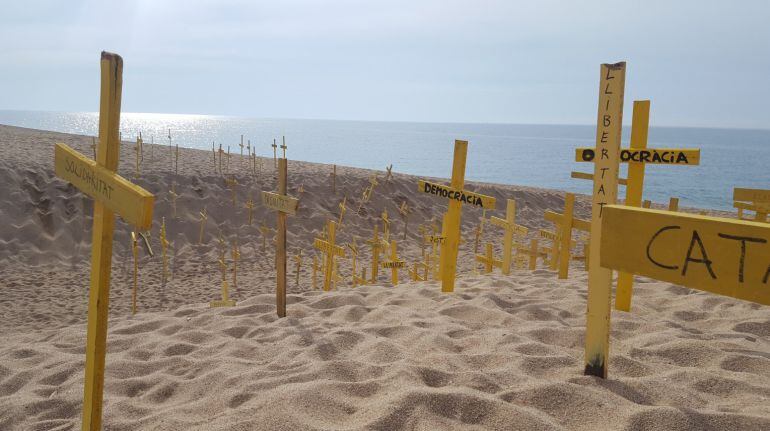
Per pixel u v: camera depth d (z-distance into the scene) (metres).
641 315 5.09
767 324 4.68
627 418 2.70
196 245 12.38
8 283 9.59
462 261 12.41
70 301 8.98
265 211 14.24
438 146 107.06
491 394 3.02
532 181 47.25
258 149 88.62
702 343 3.84
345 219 15.09
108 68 1.96
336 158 71.19
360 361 3.66
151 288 9.85
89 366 2.16
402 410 2.79
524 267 11.09
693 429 2.62
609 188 3.17
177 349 4.43
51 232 11.58
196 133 154.38
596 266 3.23
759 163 72.56
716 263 1.64
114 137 2.00
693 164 4.38
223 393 3.28
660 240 1.77
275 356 4.09
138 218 1.72
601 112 3.22
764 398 3.07
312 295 6.41
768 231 1.52
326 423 2.80
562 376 3.33
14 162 13.24
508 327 4.50
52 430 3.10
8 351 4.61
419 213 16.69
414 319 4.76
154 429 2.91
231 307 5.80
